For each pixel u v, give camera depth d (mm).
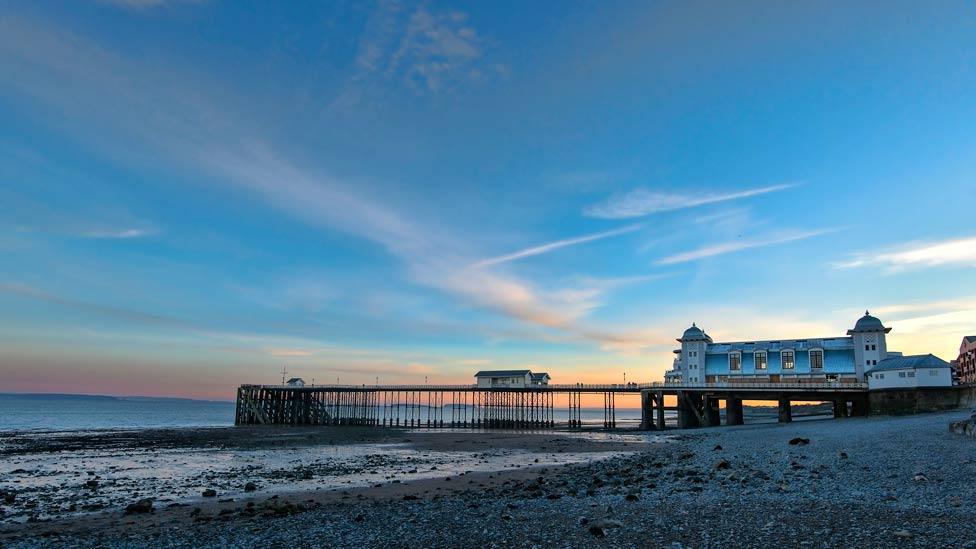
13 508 28203
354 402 121750
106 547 19141
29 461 49969
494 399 114938
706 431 75375
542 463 46375
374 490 32781
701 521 17750
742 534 15844
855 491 20922
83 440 74562
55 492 33469
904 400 67938
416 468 43781
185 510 27000
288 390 123062
